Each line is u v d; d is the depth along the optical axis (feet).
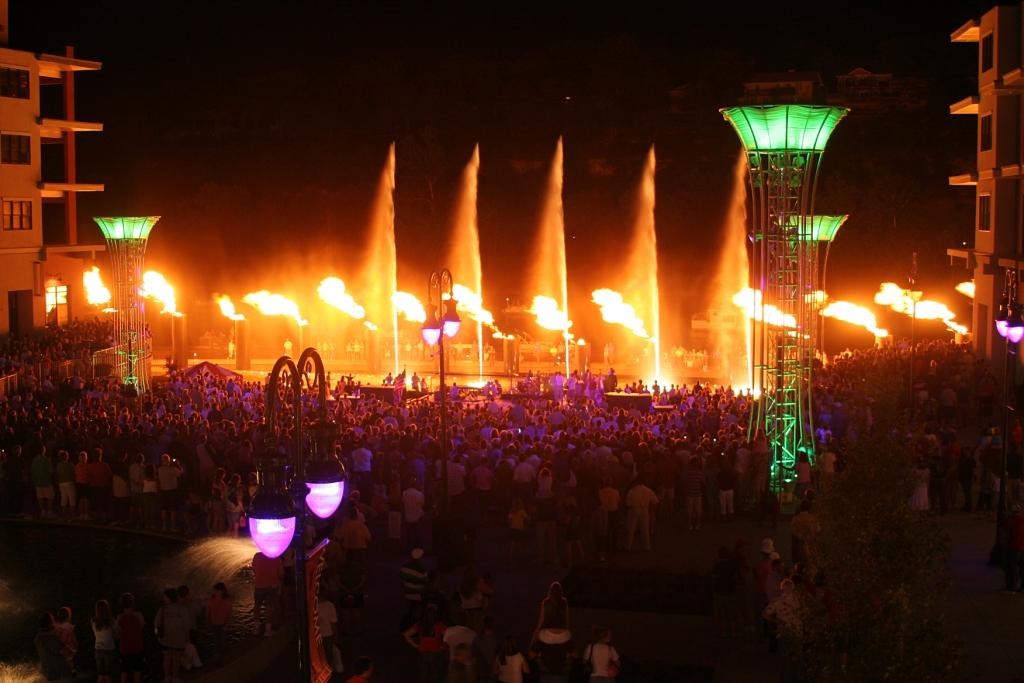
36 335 167.43
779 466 91.91
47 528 90.12
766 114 91.50
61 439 94.32
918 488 81.76
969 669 57.41
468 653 52.31
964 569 73.51
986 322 150.71
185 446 89.04
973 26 154.30
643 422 101.91
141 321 150.41
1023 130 139.85
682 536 83.30
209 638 66.33
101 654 57.62
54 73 178.40
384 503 83.35
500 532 85.51
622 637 64.44
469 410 111.75
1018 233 141.59
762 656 60.13
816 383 118.32
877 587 39.29
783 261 93.97
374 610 69.46
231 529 85.76
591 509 82.84
